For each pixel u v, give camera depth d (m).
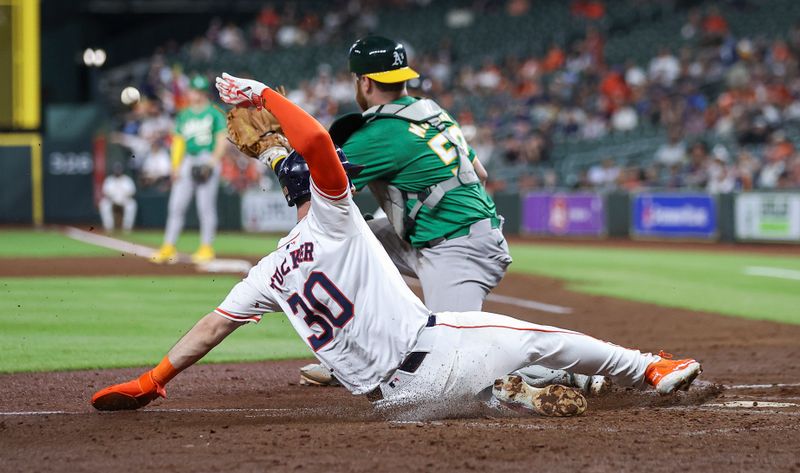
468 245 19.23
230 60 116.50
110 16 121.88
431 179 19.08
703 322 34.38
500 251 19.59
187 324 31.06
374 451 14.39
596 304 39.28
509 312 36.59
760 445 14.80
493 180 90.50
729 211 74.25
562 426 16.14
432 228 19.28
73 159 94.69
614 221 81.62
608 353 16.92
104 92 114.88
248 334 30.53
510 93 101.75
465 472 13.24
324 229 15.68
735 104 86.38
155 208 92.31
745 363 25.72
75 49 113.06
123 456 14.30
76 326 30.39
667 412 17.55
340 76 107.38
